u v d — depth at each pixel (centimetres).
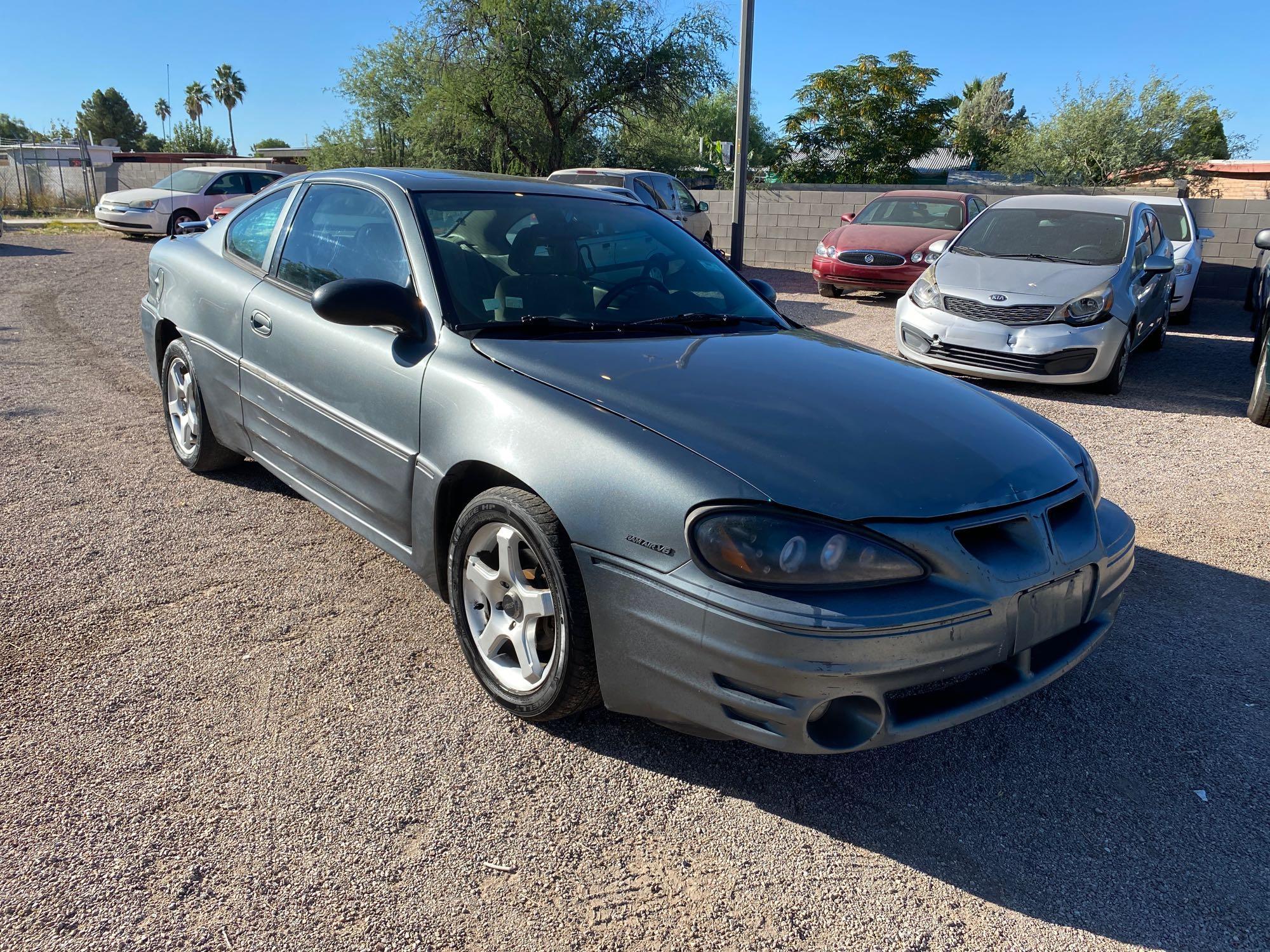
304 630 314
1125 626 349
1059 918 206
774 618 205
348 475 326
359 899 200
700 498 217
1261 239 869
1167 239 956
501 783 241
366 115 2709
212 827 219
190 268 435
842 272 1223
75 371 673
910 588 214
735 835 228
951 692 230
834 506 215
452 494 286
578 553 236
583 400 253
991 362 725
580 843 222
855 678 206
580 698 250
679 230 395
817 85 3086
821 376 283
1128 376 829
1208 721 286
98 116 7700
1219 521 463
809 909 205
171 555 368
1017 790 251
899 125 3084
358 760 247
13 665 282
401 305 291
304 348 340
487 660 274
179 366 455
